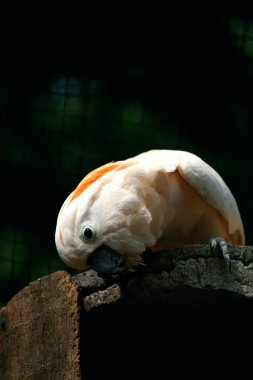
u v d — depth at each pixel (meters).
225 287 7.96
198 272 8.02
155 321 8.48
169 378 8.50
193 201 9.33
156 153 9.48
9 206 14.33
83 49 15.11
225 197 9.41
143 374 8.46
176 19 15.33
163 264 8.14
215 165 14.52
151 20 15.32
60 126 14.69
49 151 14.55
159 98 14.91
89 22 15.27
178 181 9.23
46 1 15.29
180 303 8.21
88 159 14.51
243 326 8.45
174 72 15.06
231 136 14.75
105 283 8.30
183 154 9.40
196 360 8.54
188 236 9.68
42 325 8.47
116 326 8.45
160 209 8.95
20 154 14.50
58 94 14.85
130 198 8.52
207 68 15.10
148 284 8.12
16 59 14.98
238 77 15.10
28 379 8.52
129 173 8.72
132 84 14.95
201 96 14.95
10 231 14.24
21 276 14.03
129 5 15.38
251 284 8.02
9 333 8.99
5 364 8.97
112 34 15.23
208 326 8.52
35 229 14.28
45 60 15.02
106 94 14.89
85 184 8.81
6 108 14.70
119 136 14.64
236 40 15.28
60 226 8.58
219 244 8.09
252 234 14.25
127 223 8.43
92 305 8.22
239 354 8.53
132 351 8.48
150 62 15.10
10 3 15.19
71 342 8.08
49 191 14.41
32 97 14.82
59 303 8.32
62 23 15.23
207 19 15.33
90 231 8.40
